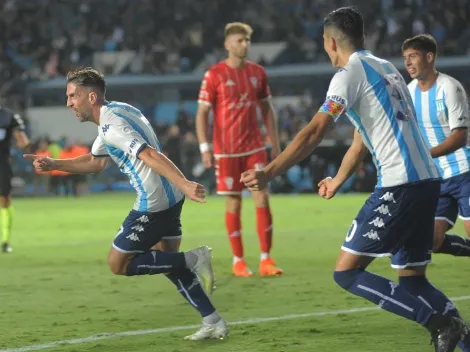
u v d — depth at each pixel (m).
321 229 31.38
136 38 76.75
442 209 15.40
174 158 60.44
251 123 19.38
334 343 11.61
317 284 17.42
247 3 76.94
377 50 66.00
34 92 72.44
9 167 25.39
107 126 11.21
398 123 9.92
